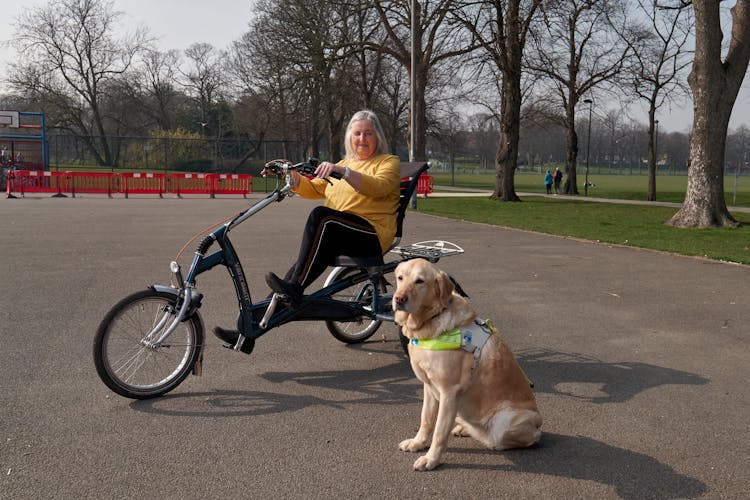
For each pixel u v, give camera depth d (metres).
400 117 49.34
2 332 5.84
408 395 4.58
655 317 6.96
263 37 35.47
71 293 7.55
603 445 3.78
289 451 3.64
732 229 16.44
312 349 5.68
